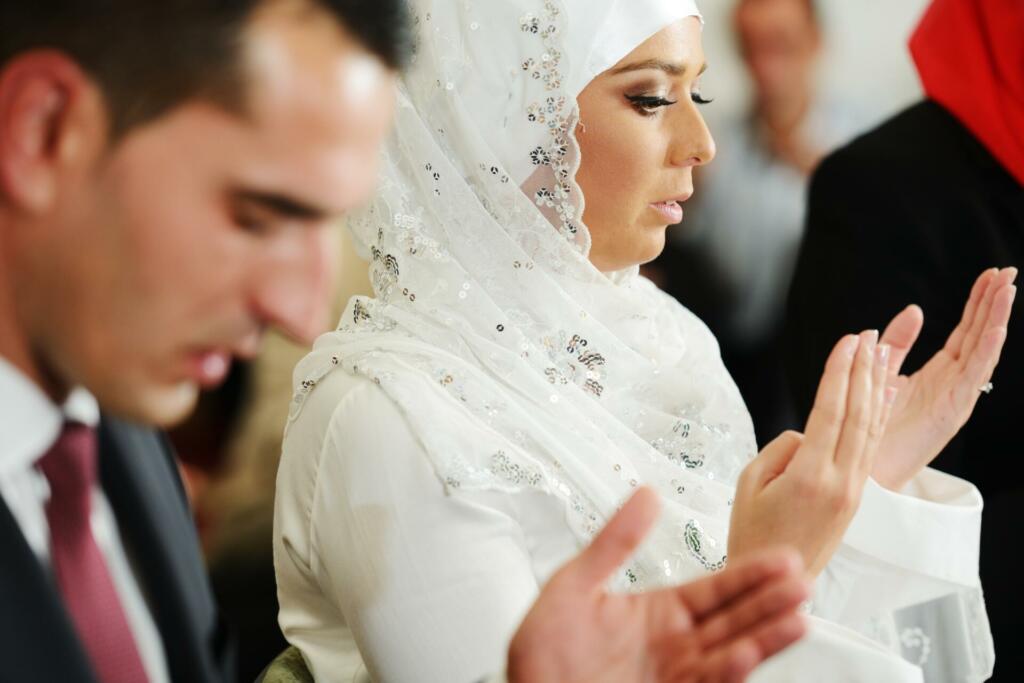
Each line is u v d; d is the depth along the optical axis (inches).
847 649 74.9
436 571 73.1
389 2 42.9
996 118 123.8
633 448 86.1
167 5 39.4
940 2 132.3
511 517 76.9
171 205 40.5
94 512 49.8
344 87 41.4
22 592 42.5
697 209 198.2
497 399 79.9
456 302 83.2
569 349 86.4
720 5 197.6
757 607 48.0
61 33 39.3
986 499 121.6
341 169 41.6
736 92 200.1
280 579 85.5
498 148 84.3
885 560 87.0
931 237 123.0
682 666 48.1
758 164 199.2
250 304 42.3
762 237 197.3
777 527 72.6
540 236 84.4
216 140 40.3
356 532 75.0
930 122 128.1
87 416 46.8
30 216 40.7
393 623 73.0
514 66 82.9
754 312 196.4
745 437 98.1
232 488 147.8
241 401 145.5
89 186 40.4
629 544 48.1
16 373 44.2
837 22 199.8
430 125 85.0
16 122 39.8
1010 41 123.3
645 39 83.5
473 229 83.9
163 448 56.1
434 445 74.5
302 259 42.4
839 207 126.0
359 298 86.2
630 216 86.7
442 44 83.7
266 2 40.4
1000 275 89.9
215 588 148.5
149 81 39.6
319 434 78.5
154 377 42.5
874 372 75.2
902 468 90.0
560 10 81.4
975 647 96.6
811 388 125.9
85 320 41.7
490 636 72.2
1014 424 121.5
